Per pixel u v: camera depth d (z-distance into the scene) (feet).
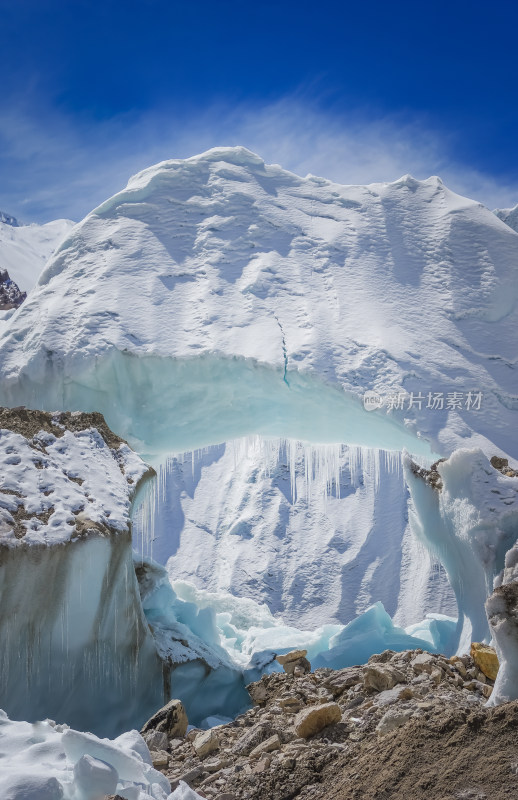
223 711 38.40
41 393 46.21
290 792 19.16
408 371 45.80
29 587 28.35
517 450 43.78
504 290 50.42
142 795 16.70
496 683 23.04
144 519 36.91
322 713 22.90
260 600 204.64
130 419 46.55
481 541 35.78
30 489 30.78
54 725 21.65
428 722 19.20
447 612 185.78
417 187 56.34
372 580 202.59
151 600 42.29
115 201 52.85
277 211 52.75
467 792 15.96
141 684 33.58
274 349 45.55
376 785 17.34
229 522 225.56
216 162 54.70
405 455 41.68
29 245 364.79
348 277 50.24
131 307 47.65
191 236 51.55
